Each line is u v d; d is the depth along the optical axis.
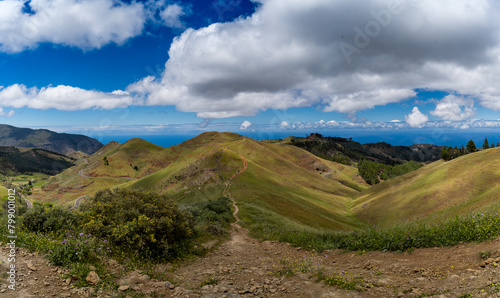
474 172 58.94
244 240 16.86
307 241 12.55
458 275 4.71
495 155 60.66
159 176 122.50
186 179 104.38
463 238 6.91
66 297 4.29
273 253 11.38
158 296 4.95
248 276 6.91
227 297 4.98
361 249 9.22
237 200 59.50
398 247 8.02
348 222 63.34
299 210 60.72
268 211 44.25
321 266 7.64
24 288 4.36
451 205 52.38
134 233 8.49
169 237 9.95
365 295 4.61
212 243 14.19
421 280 4.97
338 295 4.72
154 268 7.22
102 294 4.66
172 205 12.16
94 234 8.61
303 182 139.38
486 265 4.70
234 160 119.31
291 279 6.16
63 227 8.45
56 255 5.71
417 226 8.99
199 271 7.67
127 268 6.61
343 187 144.12
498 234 6.23
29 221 8.12
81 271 5.30
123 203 10.67
